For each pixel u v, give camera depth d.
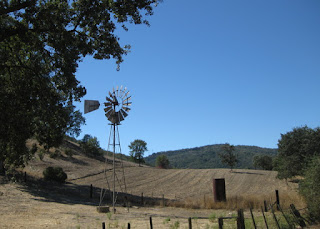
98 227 15.88
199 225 17.17
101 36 16.44
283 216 16.61
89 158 75.06
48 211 21.02
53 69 16.42
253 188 48.62
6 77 16.75
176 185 51.50
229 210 26.52
